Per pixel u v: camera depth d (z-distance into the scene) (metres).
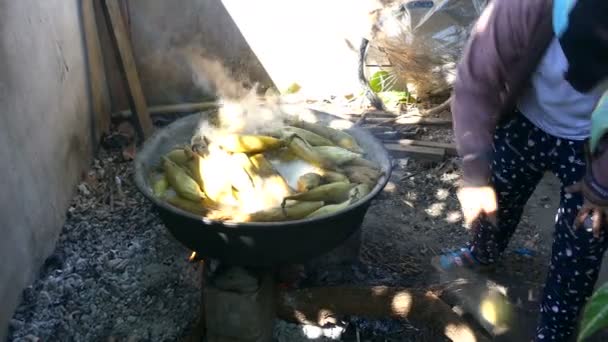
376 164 1.99
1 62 2.18
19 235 2.25
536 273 2.51
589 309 0.64
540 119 1.75
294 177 1.96
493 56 1.47
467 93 1.54
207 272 2.01
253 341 2.03
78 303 2.31
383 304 2.15
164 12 3.38
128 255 2.54
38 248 2.42
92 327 2.23
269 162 1.95
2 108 2.17
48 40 2.63
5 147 2.18
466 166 1.62
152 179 1.91
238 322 1.99
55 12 2.72
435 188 3.03
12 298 2.20
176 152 1.99
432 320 2.12
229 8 3.46
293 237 1.68
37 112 2.47
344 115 3.56
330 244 1.80
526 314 2.30
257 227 1.62
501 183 1.97
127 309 2.30
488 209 1.69
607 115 0.64
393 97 3.68
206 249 1.78
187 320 2.25
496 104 1.57
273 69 3.64
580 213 1.55
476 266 2.37
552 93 1.61
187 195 1.82
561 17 1.31
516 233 2.75
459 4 3.32
